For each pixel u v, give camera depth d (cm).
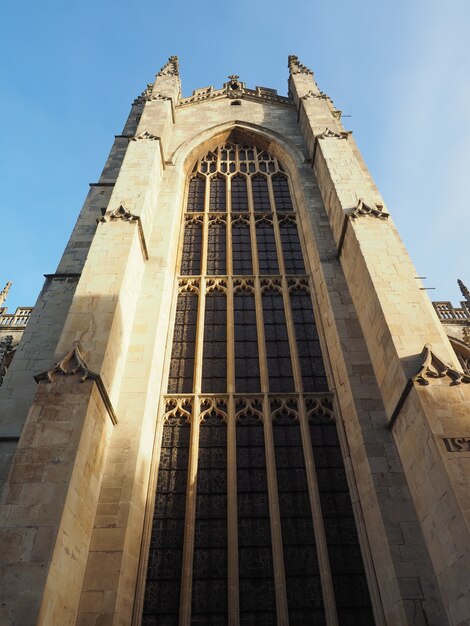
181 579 1209
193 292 2012
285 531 1305
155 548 1270
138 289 1808
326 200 2211
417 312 1447
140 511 1281
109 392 1373
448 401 1170
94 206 2372
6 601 858
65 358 1286
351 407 1476
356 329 1688
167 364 1717
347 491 1380
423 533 1153
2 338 2948
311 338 1831
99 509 1210
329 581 1197
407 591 1075
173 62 3509
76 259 2081
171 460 1459
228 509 1336
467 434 1100
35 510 989
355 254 1753
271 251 2220
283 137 2802
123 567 1133
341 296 1816
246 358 1762
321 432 1520
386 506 1220
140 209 1945
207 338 1831
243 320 1905
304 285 2039
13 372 1627
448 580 1021
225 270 2123
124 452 1329
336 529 1301
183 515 1338
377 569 1188
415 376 1224
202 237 2275
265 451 1474
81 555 1089
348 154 2281
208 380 1692
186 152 2684
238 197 2536
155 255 1989
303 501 1370
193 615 1158
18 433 1437
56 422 1145
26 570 898
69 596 1003
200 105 3173
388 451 1331
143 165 2228
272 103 3170
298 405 1584
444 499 1043
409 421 1237
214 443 1496
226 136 2883
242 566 1241
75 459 1080
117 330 1484
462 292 3169
